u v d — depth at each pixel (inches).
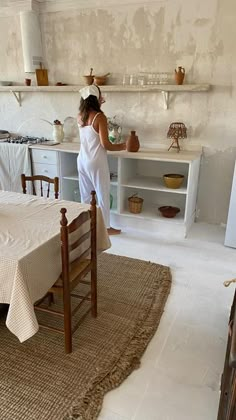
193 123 129.0
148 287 93.7
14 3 137.3
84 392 59.9
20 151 142.1
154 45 125.2
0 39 152.9
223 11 111.9
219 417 49.8
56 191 95.0
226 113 123.3
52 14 138.0
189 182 117.3
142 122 137.2
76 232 69.0
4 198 87.0
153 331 76.5
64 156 139.1
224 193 133.7
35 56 142.3
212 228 135.3
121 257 110.4
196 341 73.8
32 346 71.3
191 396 60.2
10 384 61.6
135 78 131.6
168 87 119.9
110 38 131.3
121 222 136.0
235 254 113.7
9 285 55.6
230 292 92.0
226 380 50.6
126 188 137.0
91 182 121.3
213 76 120.6
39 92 153.3
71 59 141.9
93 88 110.3
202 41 117.9
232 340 36.9
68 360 67.5
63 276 62.6
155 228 130.2
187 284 95.7
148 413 56.7
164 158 117.0
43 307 77.0
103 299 88.0
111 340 73.2
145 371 65.5
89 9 130.8
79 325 75.6
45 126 158.7
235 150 126.3
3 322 78.7
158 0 118.4
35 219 72.4
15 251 56.9
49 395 59.3
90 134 111.6
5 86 150.5
